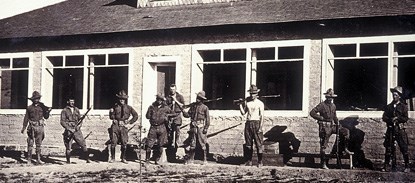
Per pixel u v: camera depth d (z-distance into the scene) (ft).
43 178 41.27
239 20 54.34
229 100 61.98
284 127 52.90
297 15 52.31
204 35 57.26
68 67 63.82
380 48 56.49
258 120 48.91
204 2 63.10
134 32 60.23
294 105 61.52
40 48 65.57
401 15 47.16
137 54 60.70
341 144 48.19
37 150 51.62
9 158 58.65
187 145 54.70
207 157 56.18
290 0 58.08
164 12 62.95
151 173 45.60
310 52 52.16
